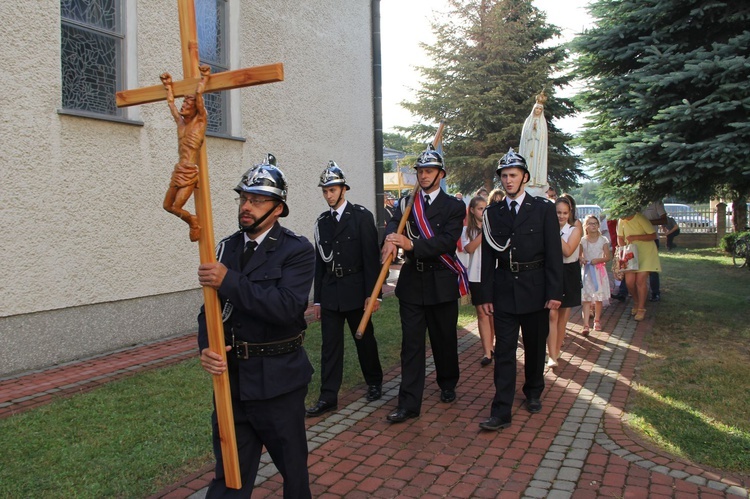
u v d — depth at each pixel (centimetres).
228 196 812
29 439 411
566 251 612
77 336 618
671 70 812
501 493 358
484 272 488
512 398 464
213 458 393
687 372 588
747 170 732
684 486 363
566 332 800
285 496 284
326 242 507
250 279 270
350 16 1092
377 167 1189
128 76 668
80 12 627
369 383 532
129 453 395
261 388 269
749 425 452
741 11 782
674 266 1519
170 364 600
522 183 485
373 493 359
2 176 546
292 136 938
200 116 250
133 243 671
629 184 875
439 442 435
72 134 604
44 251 583
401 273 501
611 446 423
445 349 517
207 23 796
